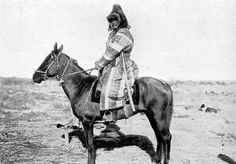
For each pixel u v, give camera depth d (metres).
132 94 6.91
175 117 14.24
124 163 7.55
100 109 6.89
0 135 9.87
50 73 7.27
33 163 7.45
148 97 6.87
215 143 9.66
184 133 10.94
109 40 7.07
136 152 8.44
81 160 7.77
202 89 25.95
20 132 10.52
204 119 13.63
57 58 7.23
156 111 6.84
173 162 7.70
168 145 6.90
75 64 7.33
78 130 10.67
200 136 10.53
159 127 6.88
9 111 14.20
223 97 21.75
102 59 6.90
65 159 7.83
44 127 11.38
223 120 13.30
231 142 9.77
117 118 7.05
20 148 8.63
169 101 6.93
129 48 6.99
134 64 7.24
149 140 9.55
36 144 9.09
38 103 17.14
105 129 10.42
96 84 7.08
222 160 7.88
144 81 7.04
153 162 7.56
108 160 7.77
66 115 13.85
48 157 7.95
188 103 19.14
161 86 6.95
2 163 7.38
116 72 6.91
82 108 7.07
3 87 21.91
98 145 9.08
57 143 9.26
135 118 14.48
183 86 27.72
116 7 7.07
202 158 8.05
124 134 10.40
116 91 6.86
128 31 7.01
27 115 13.53
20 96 18.16
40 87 25.98
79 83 7.22
